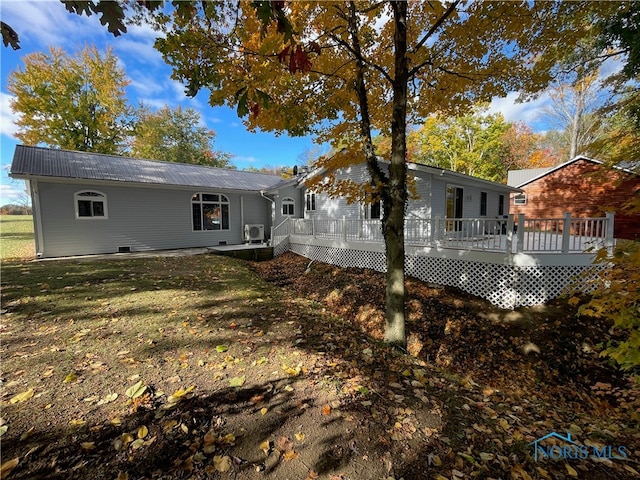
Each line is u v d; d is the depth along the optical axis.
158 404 2.31
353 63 4.97
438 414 2.57
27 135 18.22
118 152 22.34
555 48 4.87
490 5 4.27
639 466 2.21
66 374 2.69
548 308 5.85
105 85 19.56
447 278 7.41
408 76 4.69
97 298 5.09
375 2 4.71
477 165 24.53
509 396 3.56
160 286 6.12
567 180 14.71
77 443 1.86
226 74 3.76
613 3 4.50
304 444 2.04
